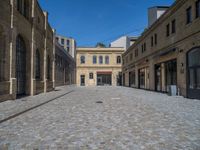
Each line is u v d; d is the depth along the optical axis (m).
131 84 44.19
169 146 5.38
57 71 40.56
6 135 6.38
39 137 6.18
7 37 14.91
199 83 16.31
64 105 13.35
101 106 12.85
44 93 23.98
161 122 8.15
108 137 6.19
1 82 14.05
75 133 6.61
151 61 28.55
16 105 12.77
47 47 27.50
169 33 21.95
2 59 14.58
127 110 11.18
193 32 16.69
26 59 20.12
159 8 33.19
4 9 14.22
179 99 16.95
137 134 6.49
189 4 17.34
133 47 40.91
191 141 5.78
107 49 60.44
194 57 17.02
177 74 19.91
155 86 27.44
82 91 29.42
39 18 23.58
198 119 8.70
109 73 60.44
